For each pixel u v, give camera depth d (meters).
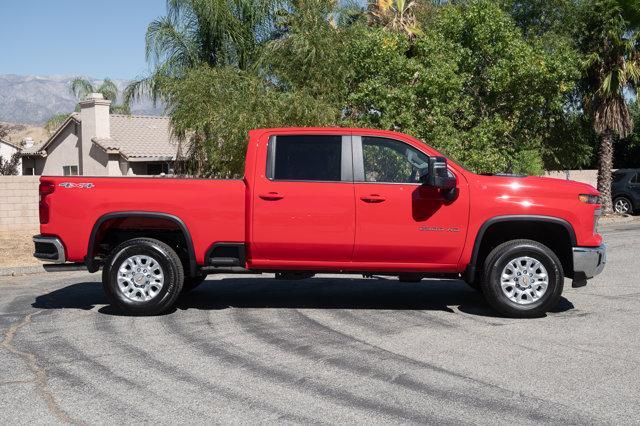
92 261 8.32
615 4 23.06
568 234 8.19
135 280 8.30
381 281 11.01
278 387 5.63
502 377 5.87
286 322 7.97
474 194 8.06
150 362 6.36
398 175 8.20
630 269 12.03
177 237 8.70
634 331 7.47
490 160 18.59
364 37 18.92
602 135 24.67
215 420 4.93
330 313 8.48
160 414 5.05
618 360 6.36
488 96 20.47
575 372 6.01
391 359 6.41
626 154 35.06
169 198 8.20
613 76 23.20
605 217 24.16
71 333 7.50
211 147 16.25
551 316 8.26
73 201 8.26
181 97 16.44
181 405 5.23
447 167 7.86
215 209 8.17
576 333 7.39
